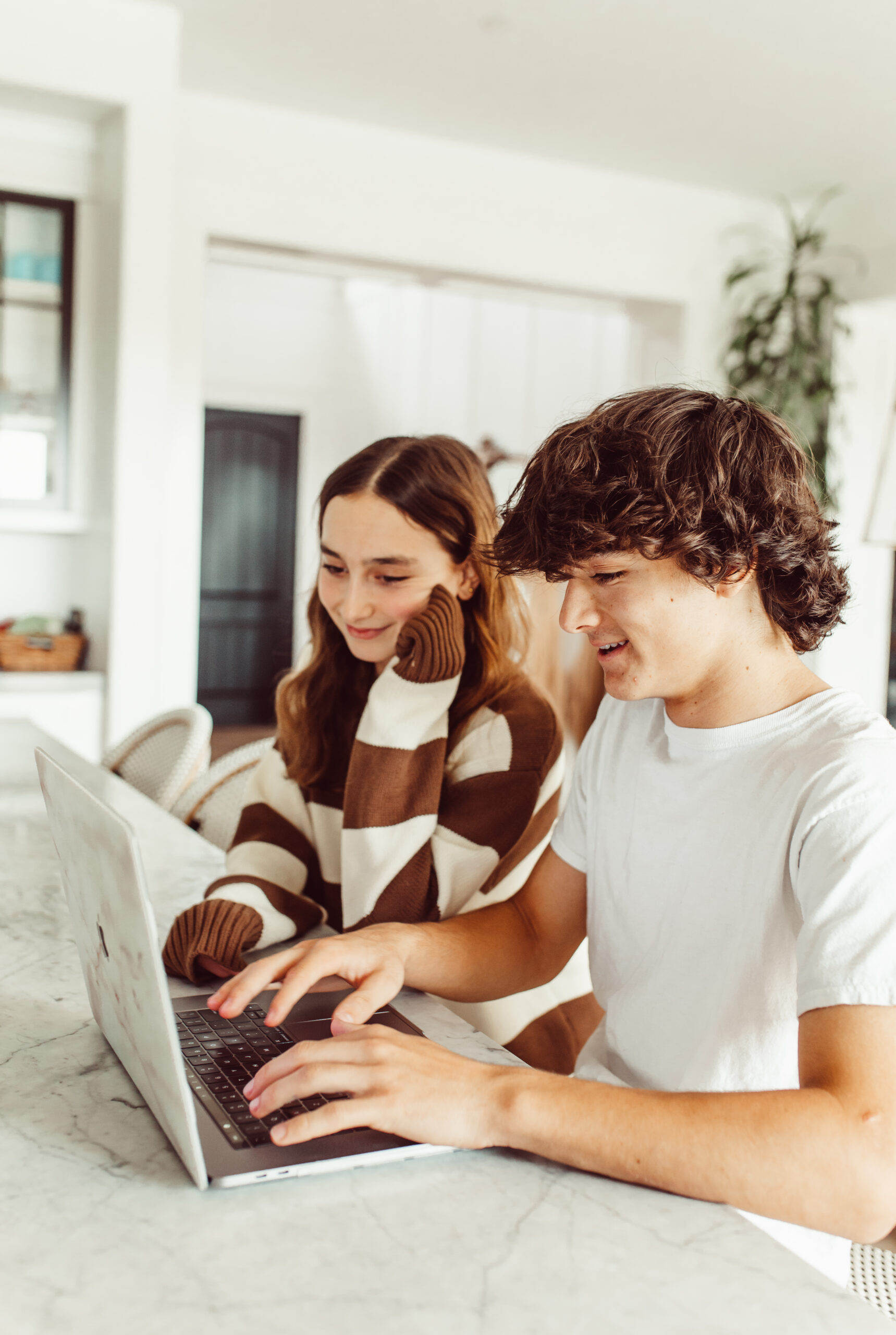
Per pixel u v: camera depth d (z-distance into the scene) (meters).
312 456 7.95
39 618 3.86
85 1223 0.65
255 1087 0.79
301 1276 0.60
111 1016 0.83
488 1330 0.56
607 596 0.89
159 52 3.63
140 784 2.34
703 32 3.70
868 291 5.20
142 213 3.65
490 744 1.29
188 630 4.53
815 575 0.88
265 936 1.15
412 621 1.28
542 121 4.47
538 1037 1.23
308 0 3.58
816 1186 0.67
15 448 3.84
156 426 3.75
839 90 4.08
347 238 4.57
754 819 0.90
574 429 0.90
